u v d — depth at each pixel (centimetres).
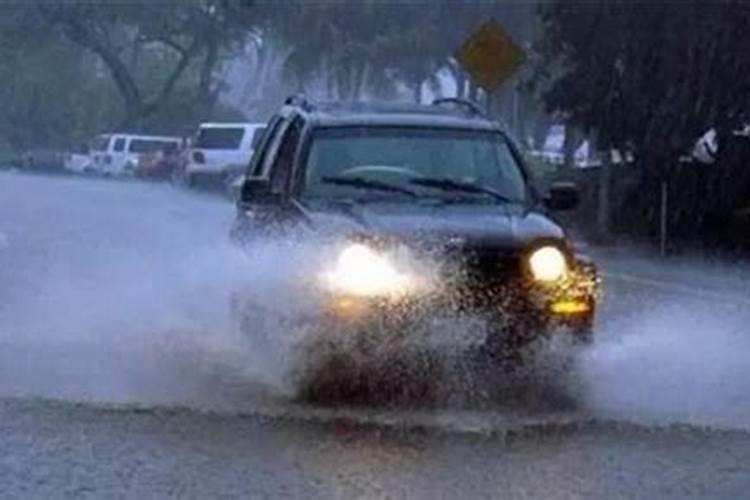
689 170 5662
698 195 5641
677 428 1911
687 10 5397
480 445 1803
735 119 5512
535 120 9369
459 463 1711
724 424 1941
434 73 10262
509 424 1917
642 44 5544
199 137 7769
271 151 2441
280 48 11250
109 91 14188
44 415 1920
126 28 11850
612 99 5684
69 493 1550
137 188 8069
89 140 13475
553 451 1780
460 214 2078
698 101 5497
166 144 10075
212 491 1571
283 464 1692
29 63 12756
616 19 5559
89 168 10375
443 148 2266
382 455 1745
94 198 6981
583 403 2039
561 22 5806
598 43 5662
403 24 9994
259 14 10688
